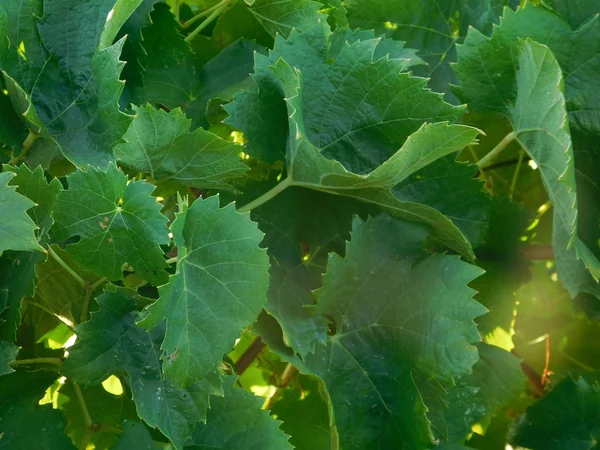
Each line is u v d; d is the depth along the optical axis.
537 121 0.59
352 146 0.57
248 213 0.47
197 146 0.51
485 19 0.66
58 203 0.45
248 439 0.53
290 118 0.53
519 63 0.60
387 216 0.58
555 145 0.57
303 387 0.67
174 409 0.49
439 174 0.60
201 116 0.64
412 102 0.55
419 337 0.57
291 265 0.60
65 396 0.58
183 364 0.46
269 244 0.59
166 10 0.62
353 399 0.57
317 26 0.57
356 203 0.60
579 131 0.64
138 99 0.58
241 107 0.56
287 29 0.65
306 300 0.59
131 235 0.46
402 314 0.58
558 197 0.58
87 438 0.56
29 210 0.47
